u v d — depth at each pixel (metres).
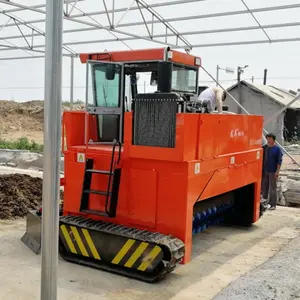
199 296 4.69
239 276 5.27
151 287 4.90
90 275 5.21
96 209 5.78
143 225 5.45
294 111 30.36
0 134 30.11
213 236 7.07
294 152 21.98
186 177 5.14
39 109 38.66
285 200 10.02
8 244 6.32
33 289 4.77
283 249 6.29
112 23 12.67
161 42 14.05
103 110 6.18
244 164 6.85
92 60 6.09
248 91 27.02
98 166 5.74
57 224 3.12
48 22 2.99
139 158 5.39
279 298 4.45
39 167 13.89
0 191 8.62
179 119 5.08
